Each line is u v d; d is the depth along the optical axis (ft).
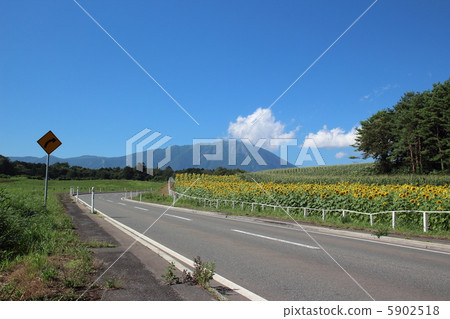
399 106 209.05
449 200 37.60
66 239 27.43
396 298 14.90
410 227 37.68
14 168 293.64
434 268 20.51
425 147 173.37
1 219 23.48
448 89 161.58
